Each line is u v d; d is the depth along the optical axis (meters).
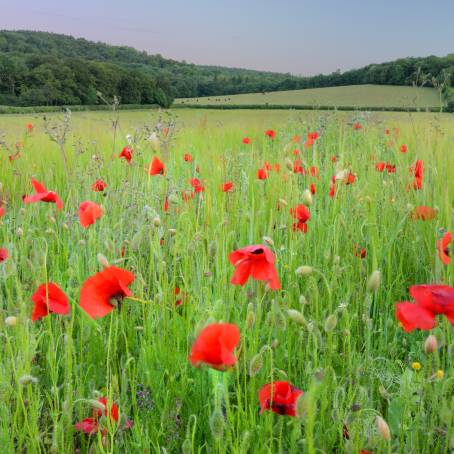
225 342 1.38
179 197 3.66
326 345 2.14
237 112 24.00
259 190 4.42
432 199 4.22
